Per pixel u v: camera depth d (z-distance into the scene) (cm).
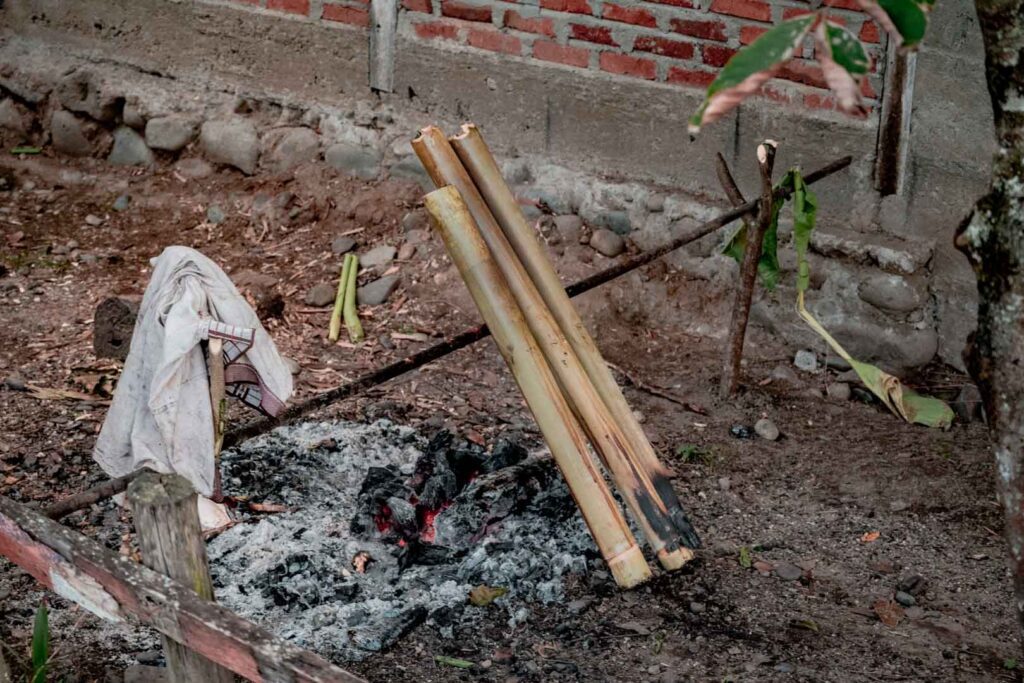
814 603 442
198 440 422
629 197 645
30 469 505
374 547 460
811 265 605
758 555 470
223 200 736
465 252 418
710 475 523
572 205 662
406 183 710
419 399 570
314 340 618
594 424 434
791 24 161
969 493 506
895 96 568
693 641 419
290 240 700
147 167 768
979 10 271
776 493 511
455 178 430
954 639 421
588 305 633
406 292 653
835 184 599
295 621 425
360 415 554
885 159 580
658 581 452
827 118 588
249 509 480
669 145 634
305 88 729
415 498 471
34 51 782
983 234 289
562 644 418
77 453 518
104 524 467
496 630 425
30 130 788
